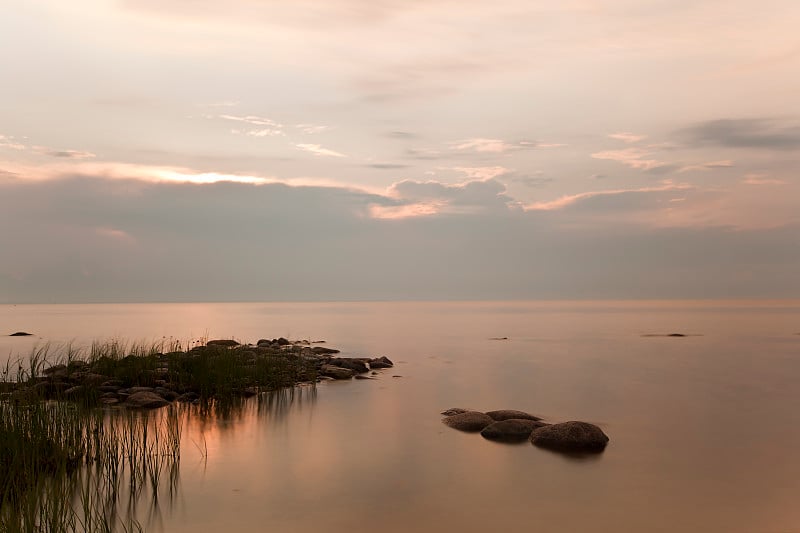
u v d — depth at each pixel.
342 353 44.03
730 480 14.81
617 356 42.78
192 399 23.56
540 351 46.47
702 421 21.09
